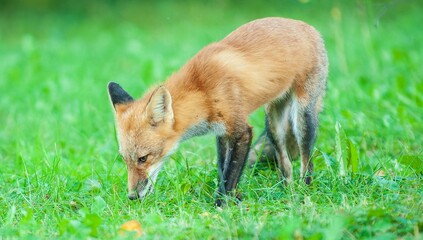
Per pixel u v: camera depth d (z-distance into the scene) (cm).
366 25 2186
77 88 1970
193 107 1084
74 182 1177
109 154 1388
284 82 1162
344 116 1417
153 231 898
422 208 920
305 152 1178
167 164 1275
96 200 1034
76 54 2584
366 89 1727
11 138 1587
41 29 3316
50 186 1134
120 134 1079
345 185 1080
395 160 1159
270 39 1154
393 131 1353
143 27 3164
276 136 1196
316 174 1158
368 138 1331
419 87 1606
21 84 2114
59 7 3666
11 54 2609
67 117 1683
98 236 898
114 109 1116
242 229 870
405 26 2659
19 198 1105
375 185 1055
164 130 1071
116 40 2855
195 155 1303
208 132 1122
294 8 3075
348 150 1123
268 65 1134
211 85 1090
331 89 1620
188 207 1048
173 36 2777
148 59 2188
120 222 969
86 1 3656
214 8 3266
